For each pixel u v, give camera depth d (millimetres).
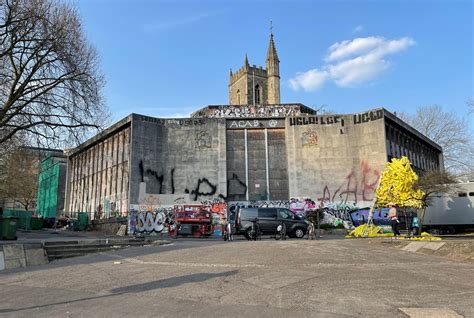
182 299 7504
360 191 32281
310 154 33531
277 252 13773
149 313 6562
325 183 32938
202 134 34062
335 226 31891
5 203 70500
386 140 32781
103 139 39156
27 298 8078
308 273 9836
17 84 23531
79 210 44062
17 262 12836
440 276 9305
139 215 31188
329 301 7074
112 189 35906
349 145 33281
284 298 7371
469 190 30250
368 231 24422
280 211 24219
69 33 22734
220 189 33062
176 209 31734
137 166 32031
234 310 6602
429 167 45688
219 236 29375
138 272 10789
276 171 34156
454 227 30609
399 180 24344
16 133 23797
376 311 6387
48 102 22594
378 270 10172
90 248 16922
